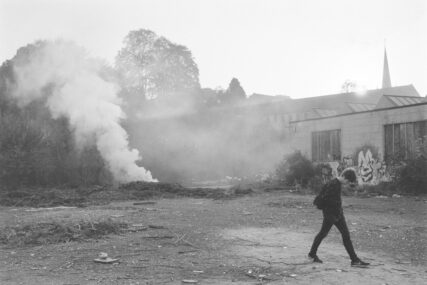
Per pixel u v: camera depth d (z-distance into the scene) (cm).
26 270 656
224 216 1290
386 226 1081
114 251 788
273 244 857
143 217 1258
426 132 2184
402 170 2138
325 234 708
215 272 646
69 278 611
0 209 1545
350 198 1923
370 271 650
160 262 706
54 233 940
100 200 1838
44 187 2536
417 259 733
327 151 2802
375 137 2450
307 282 592
